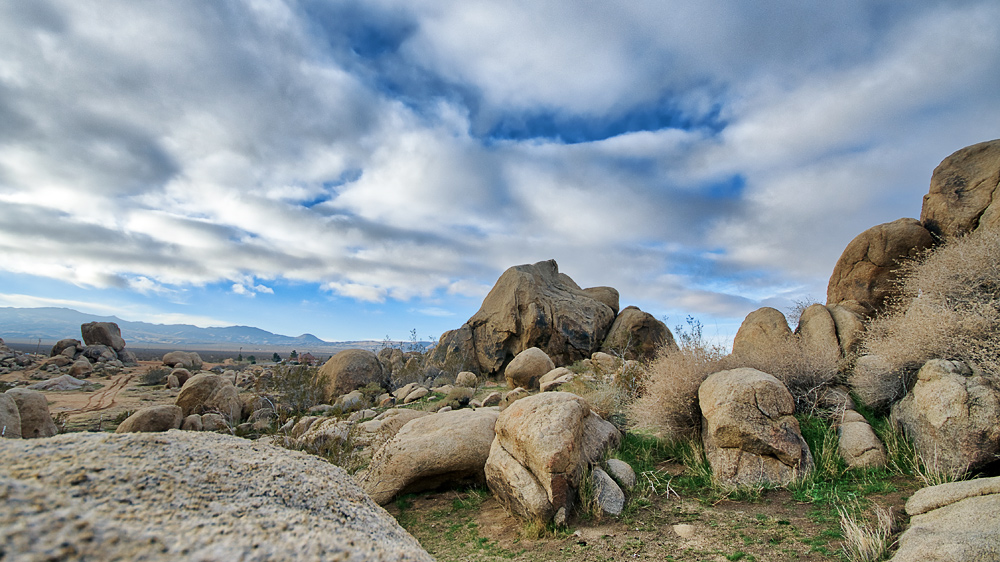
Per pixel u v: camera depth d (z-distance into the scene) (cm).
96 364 3766
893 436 674
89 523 139
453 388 1808
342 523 210
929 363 660
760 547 482
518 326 2506
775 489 638
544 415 689
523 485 648
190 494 182
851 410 785
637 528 576
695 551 495
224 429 1459
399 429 953
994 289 803
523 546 572
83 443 195
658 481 721
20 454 175
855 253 1237
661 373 905
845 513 522
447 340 2727
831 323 1036
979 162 1172
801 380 855
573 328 2461
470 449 808
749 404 696
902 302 1042
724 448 702
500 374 2525
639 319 2530
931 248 1144
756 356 895
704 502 634
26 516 131
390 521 258
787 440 668
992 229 921
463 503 755
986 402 562
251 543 158
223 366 4534
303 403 1886
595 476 686
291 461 257
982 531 370
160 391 2691
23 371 3434
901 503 523
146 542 142
